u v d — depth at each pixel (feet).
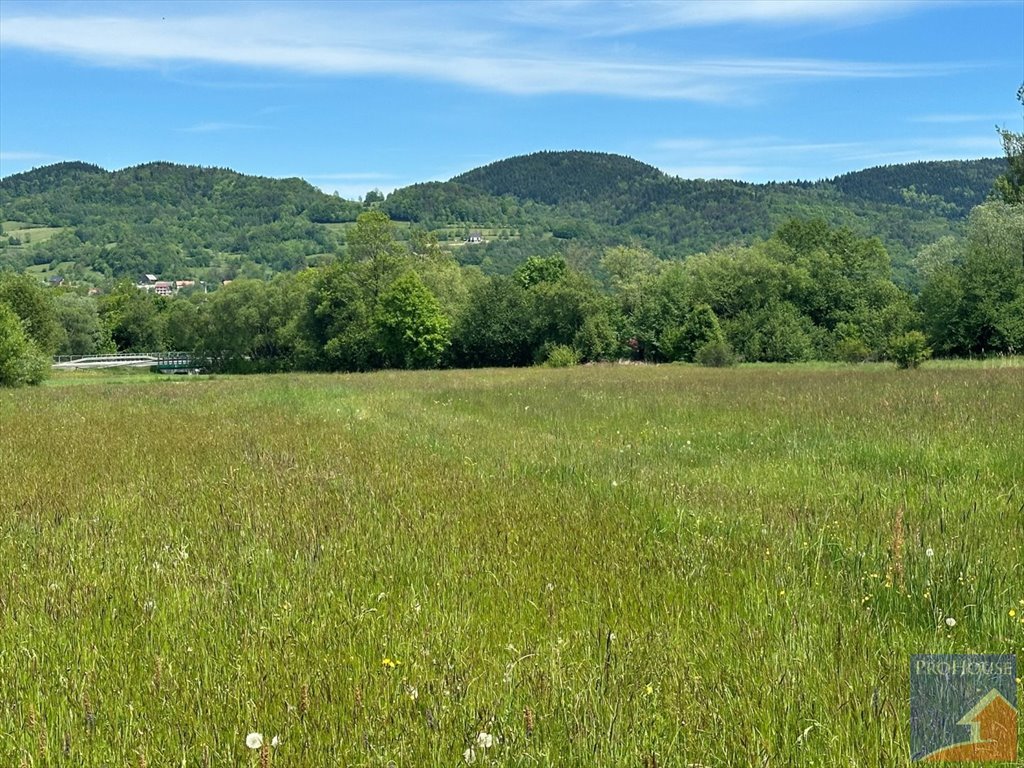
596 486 27.66
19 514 23.54
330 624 14.25
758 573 17.19
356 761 9.91
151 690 11.74
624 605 15.34
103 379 175.83
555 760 9.78
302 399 71.56
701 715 10.77
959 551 17.52
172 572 17.44
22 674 12.27
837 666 12.30
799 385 74.02
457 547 19.56
